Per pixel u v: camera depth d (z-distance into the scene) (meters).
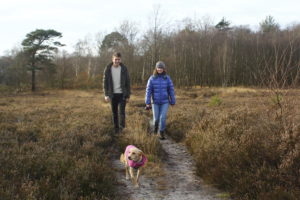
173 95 7.37
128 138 6.49
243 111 7.32
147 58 45.91
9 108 13.77
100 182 4.17
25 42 40.75
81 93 33.56
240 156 4.63
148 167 5.15
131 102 17.88
